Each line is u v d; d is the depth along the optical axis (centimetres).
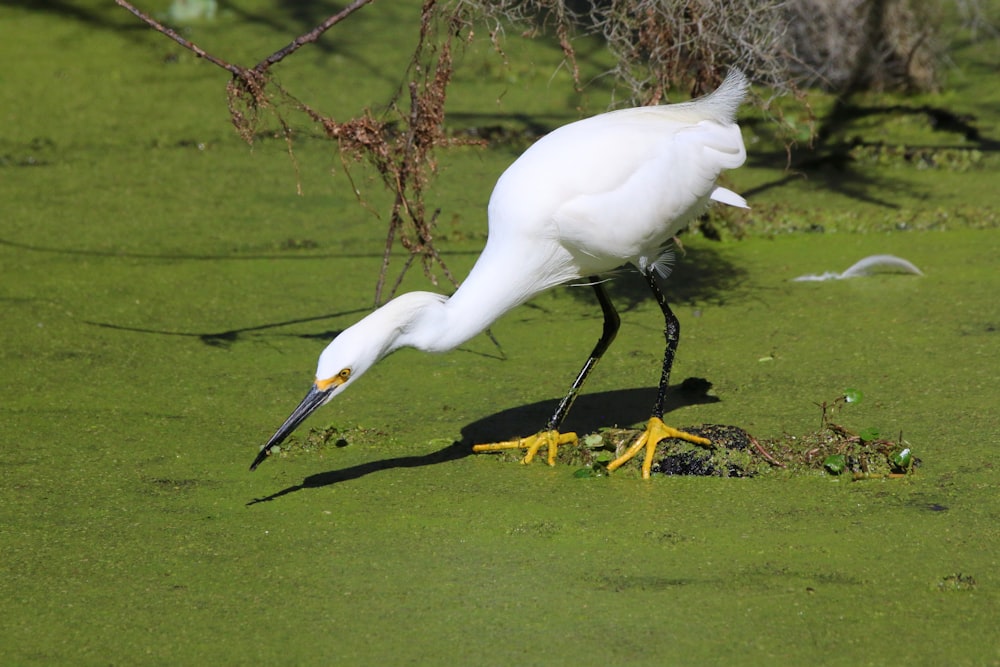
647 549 755
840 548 748
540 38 2161
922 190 1516
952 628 655
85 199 1558
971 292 1184
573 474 879
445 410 995
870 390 980
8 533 798
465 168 1656
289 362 1094
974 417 922
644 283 1273
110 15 2339
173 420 980
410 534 788
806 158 1653
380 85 1961
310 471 893
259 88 951
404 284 1266
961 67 2019
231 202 1548
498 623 673
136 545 780
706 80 1124
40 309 1219
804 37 1867
